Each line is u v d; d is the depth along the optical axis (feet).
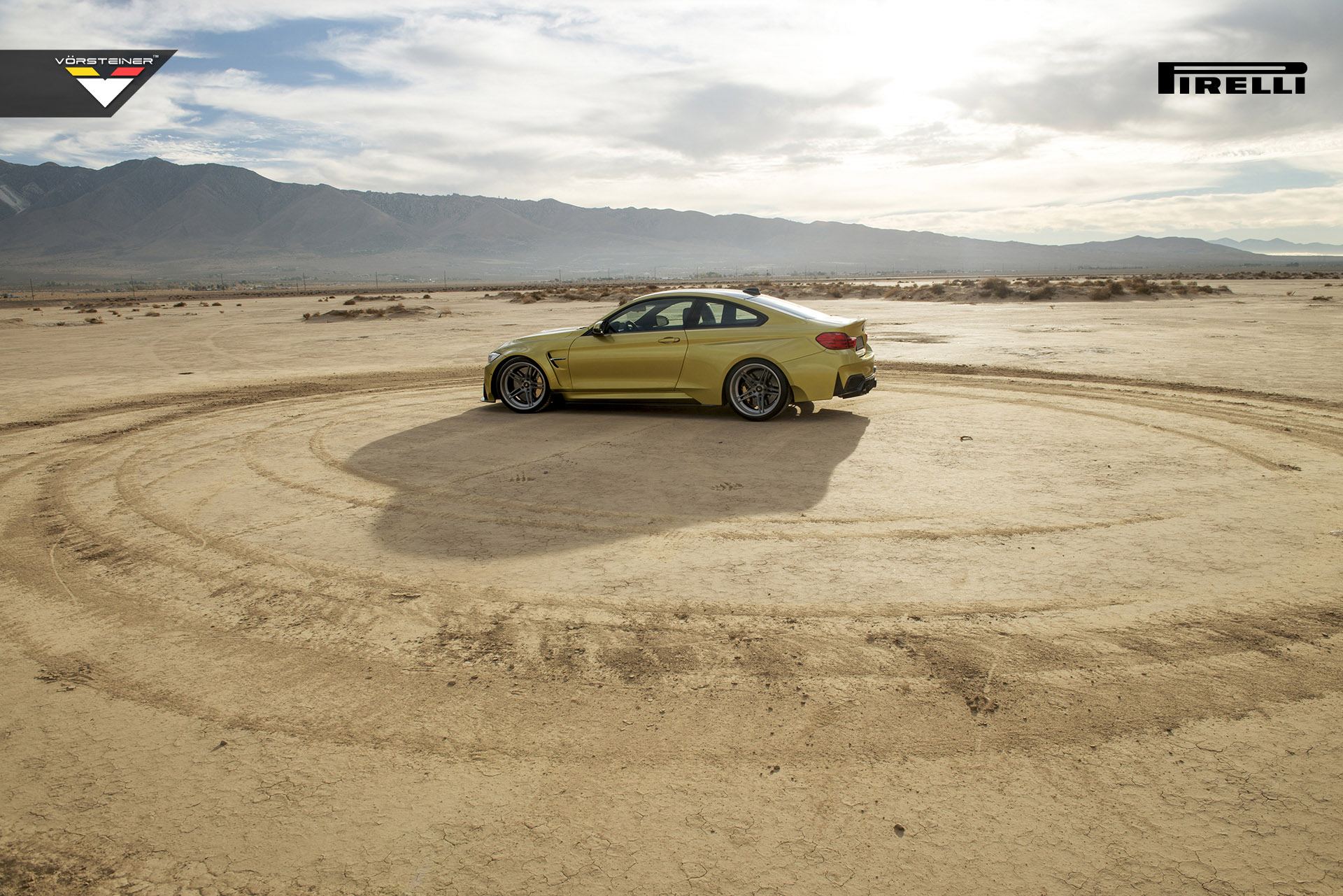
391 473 21.39
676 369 28.04
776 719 9.39
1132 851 7.26
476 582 13.61
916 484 19.45
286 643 11.47
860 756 8.68
